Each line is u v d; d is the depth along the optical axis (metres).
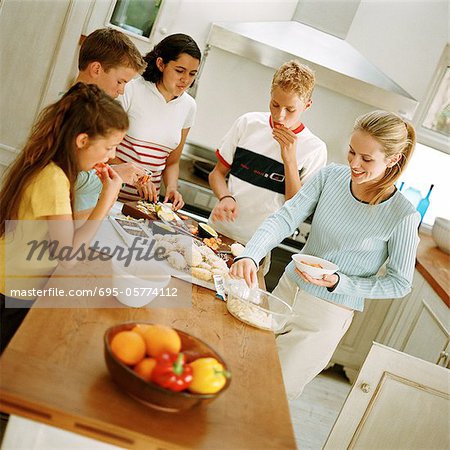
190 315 1.91
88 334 1.57
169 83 2.92
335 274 2.34
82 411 1.25
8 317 1.84
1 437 1.93
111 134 1.77
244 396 1.54
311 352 2.54
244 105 4.15
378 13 4.07
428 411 2.41
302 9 3.91
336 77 3.79
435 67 4.13
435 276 3.46
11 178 1.80
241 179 3.05
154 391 1.29
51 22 3.69
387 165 2.28
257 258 2.33
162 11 3.92
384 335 4.00
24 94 3.78
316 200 2.55
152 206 2.80
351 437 2.46
